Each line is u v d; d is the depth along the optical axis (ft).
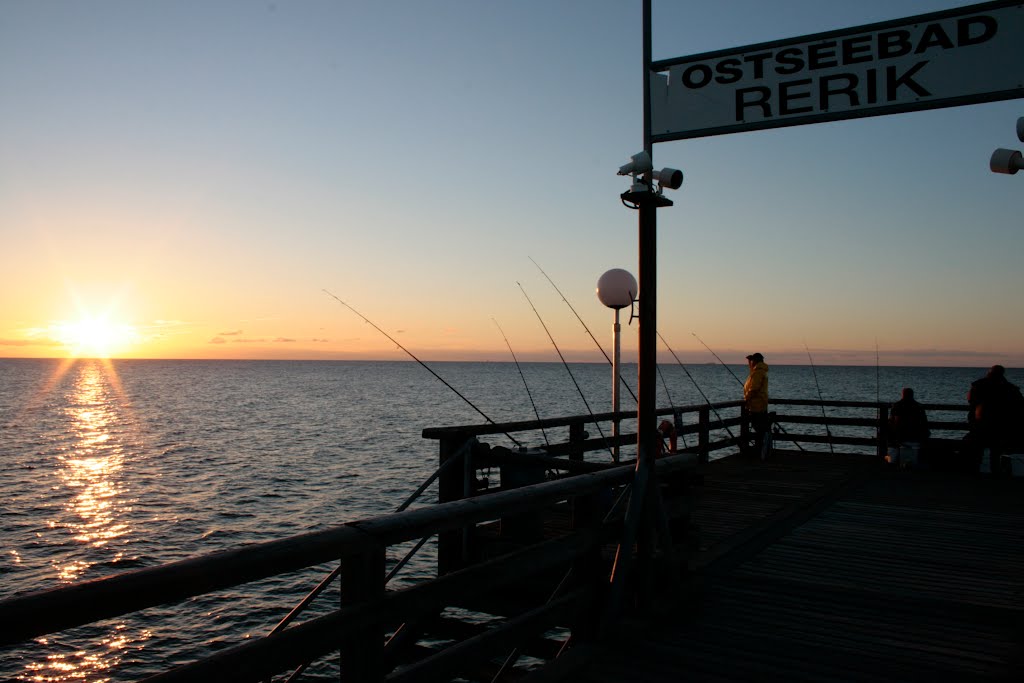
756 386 38.27
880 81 13.62
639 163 14.07
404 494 72.18
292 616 13.67
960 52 13.05
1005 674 12.00
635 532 14.02
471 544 18.51
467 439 18.42
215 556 6.79
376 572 8.54
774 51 14.51
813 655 12.74
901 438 35.01
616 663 12.34
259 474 84.07
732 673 11.97
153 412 181.16
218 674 6.75
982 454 33.09
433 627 18.16
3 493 73.46
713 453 66.80
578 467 16.71
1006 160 13.70
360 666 8.44
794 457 38.58
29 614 5.41
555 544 12.16
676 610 14.93
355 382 396.98
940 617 14.66
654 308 14.47
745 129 14.69
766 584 16.70
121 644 35.86
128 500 69.82
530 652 17.72
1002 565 18.37
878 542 20.62
